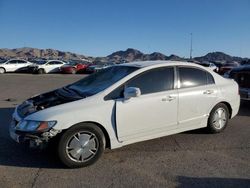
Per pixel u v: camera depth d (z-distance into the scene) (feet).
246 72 31.96
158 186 14.85
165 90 19.77
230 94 23.27
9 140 21.02
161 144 20.68
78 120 16.62
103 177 15.78
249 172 16.52
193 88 21.13
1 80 73.41
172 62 20.81
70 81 75.20
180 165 17.37
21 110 18.07
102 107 17.38
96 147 17.31
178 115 20.27
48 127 16.05
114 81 18.62
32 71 111.65
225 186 14.96
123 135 18.11
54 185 14.84
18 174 15.98
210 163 17.69
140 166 17.20
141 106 18.54
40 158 18.04
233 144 20.99
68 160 16.57
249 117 28.96
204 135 22.71
